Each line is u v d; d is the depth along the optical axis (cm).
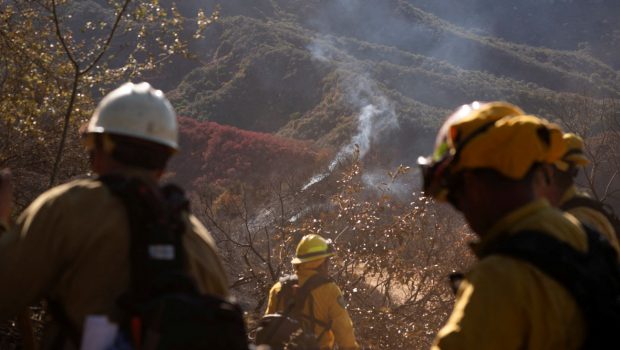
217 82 7050
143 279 214
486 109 212
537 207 205
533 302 188
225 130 4116
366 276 788
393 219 787
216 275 234
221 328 204
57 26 613
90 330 209
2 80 711
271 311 545
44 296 226
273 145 4094
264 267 869
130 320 212
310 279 535
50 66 740
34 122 707
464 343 189
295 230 809
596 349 187
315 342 472
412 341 730
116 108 234
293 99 6906
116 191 222
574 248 196
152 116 234
